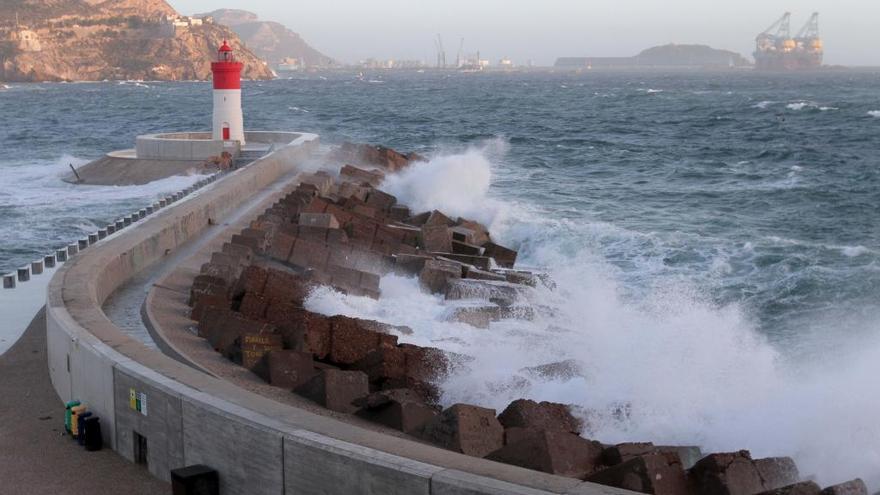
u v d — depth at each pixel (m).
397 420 8.70
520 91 168.62
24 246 24.89
